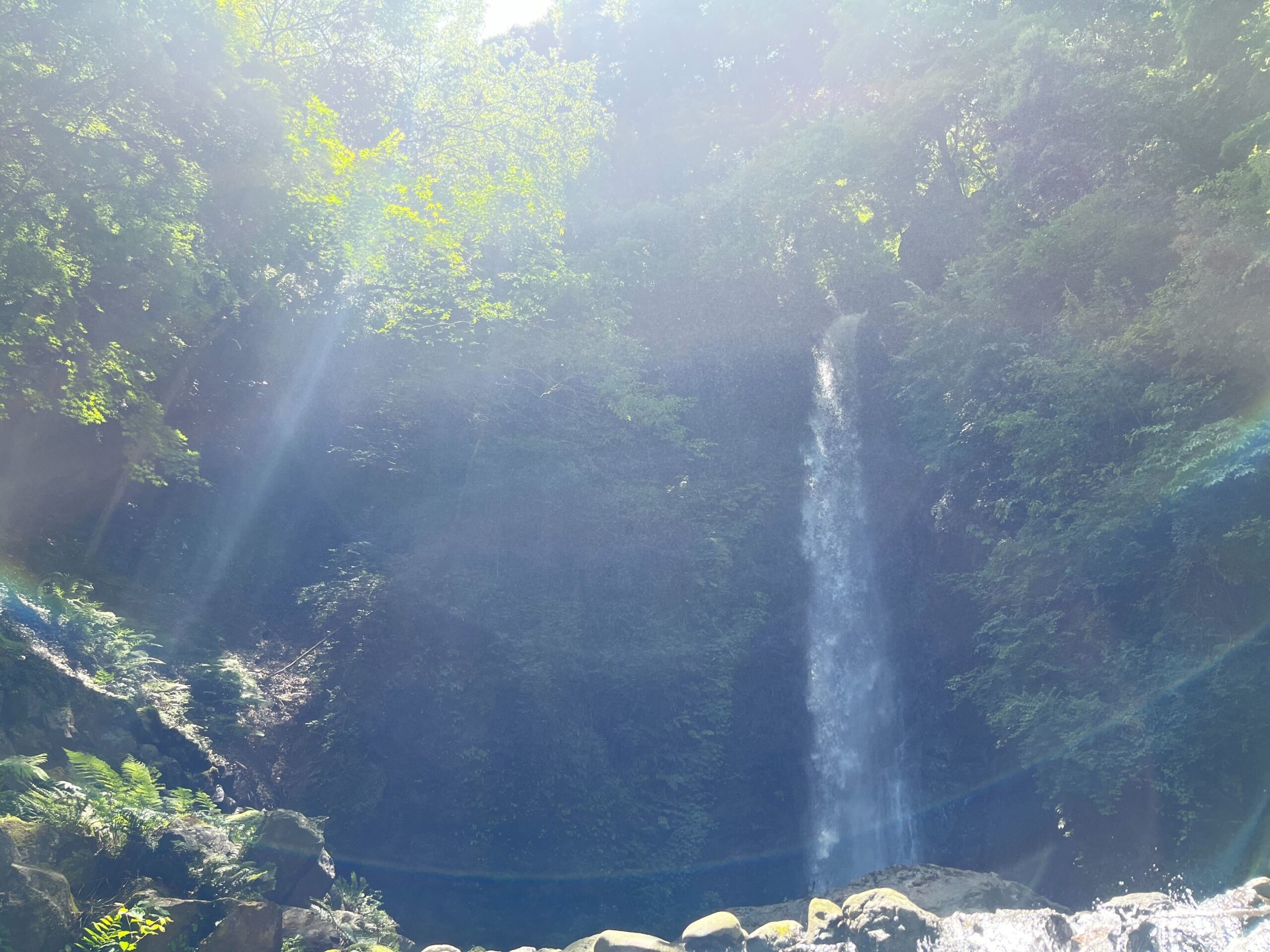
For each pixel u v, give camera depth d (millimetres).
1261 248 15086
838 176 33250
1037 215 25703
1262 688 14695
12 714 12523
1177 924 8625
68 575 18344
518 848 23266
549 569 27547
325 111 22422
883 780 28609
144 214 14789
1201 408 16266
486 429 28953
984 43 28750
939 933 9453
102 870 8820
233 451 26312
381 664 23562
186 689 18328
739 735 28016
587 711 25703
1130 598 18172
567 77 33719
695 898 24875
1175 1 20328
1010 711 19141
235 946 8508
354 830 21266
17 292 13500
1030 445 20250
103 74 14367
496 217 29594
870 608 30141
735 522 30828
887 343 32594
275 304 25625
